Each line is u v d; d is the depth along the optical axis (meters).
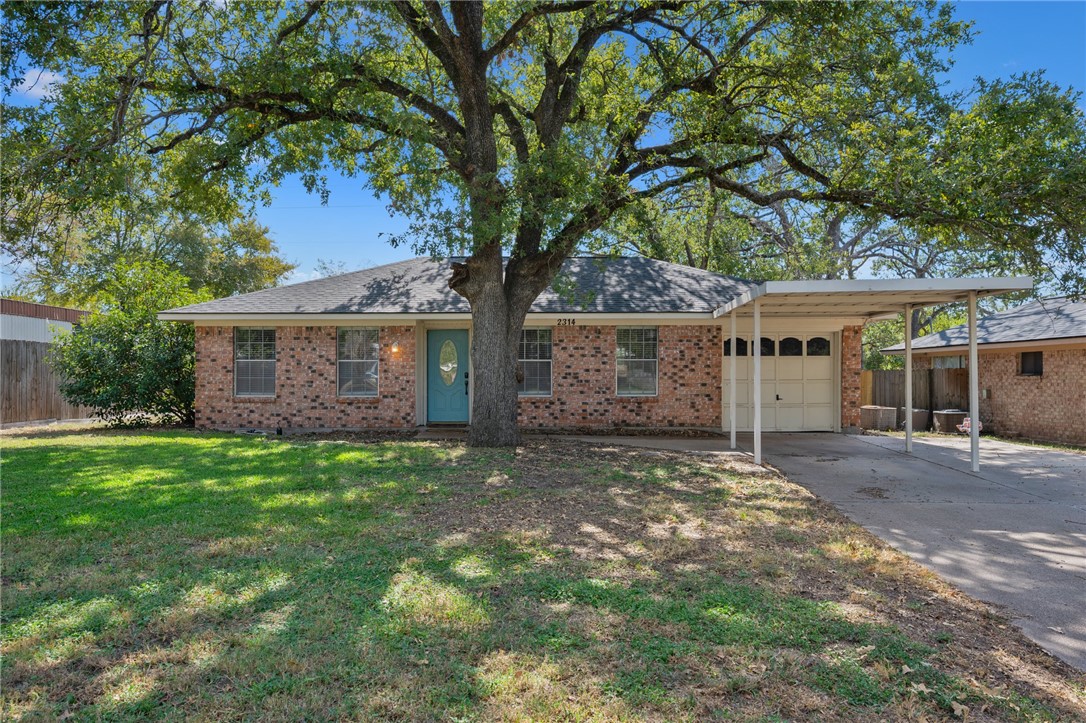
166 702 2.96
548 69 12.15
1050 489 8.48
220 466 8.91
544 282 11.68
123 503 6.64
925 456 11.33
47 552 5.07
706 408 14.87
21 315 17.19
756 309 10.21
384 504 6.71
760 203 12.28
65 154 9.31
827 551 5.53
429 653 3.44
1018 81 9.53
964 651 3.65
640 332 14.92
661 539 5.70
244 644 3.51
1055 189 9.37
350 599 4.14
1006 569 5.22
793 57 10.79
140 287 15.84
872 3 9.99
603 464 9.51
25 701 2.95
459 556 5.05
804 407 15.23
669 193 15.56
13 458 9.61
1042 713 2.99
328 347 14.70
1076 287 10.21
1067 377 14.25
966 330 18.59
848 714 2.96
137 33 9.71
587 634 3.71
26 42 8.55
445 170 11.04
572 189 10.02
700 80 11.63
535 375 14.91
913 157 10.03
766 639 3.69
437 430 14.55
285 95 10.74
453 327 15.34
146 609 3.96
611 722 2.84
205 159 11.50
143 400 14.85
